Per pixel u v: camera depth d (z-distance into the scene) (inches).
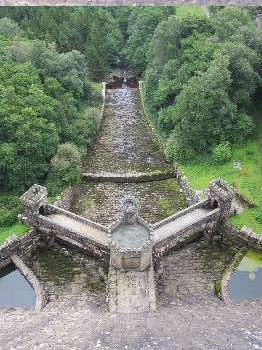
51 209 1523.1
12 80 2007.9
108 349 852.6
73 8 3253.0
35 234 1530.5
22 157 1759.4
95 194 1843.0
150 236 1306.6
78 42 3063.5
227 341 876.0
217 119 1936.5
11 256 1472.7
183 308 1211.9
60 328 1014.4
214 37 2247.8
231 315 1102.4
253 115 2129.7
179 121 2054.6
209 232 1536.7
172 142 2010.3
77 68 2576.3
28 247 1509.6
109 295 1243.8
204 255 1494.8
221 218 1525.6
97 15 3265.3
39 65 2345.0
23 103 1873.8
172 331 951.6
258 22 2544.3
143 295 1241.4
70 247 1512.1
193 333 932.6
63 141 2080.5
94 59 3014.3
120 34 3388.3
